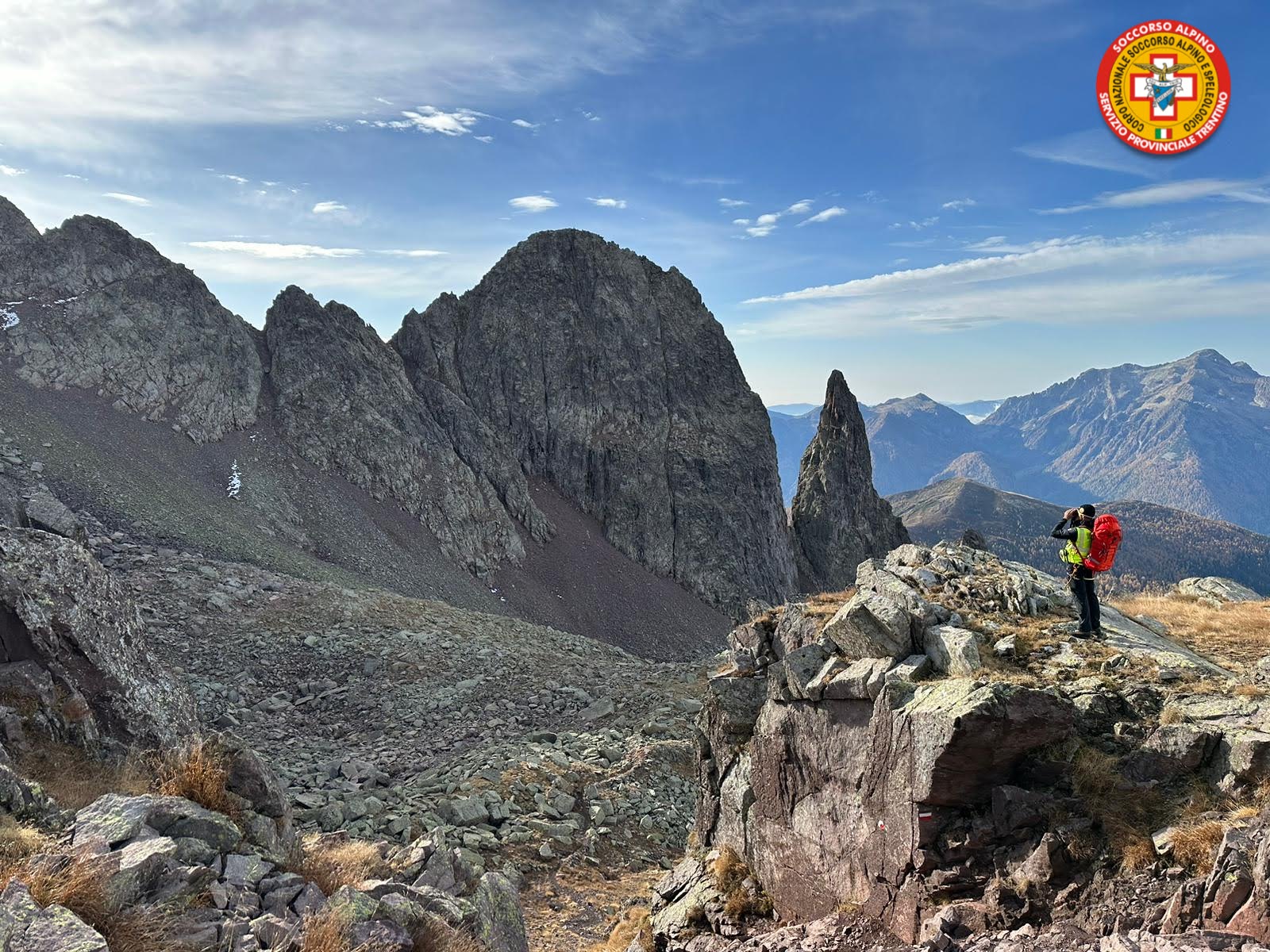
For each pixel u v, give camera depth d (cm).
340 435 10125
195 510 6900
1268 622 1767
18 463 5981
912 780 1198
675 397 13950
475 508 10775
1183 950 758
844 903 1363
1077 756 1128
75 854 772
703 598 12362
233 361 9994
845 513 14188
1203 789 1034
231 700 3572
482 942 1064
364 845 1209
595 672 4400
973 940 1005
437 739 3416
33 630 1444
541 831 2561
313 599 4891
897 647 1414
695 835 1972
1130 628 1596
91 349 8638
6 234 9188
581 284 14088
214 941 751
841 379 14900
